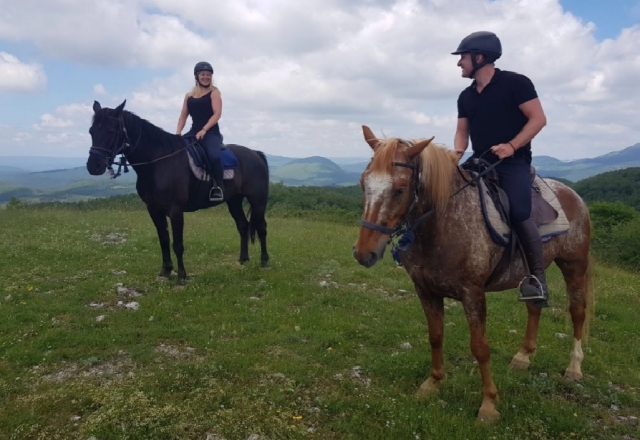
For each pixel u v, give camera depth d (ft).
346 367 16.89
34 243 32.96
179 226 25.94
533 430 13.10
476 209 13.14
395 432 12.75
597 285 33.14
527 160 14.29
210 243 36.88
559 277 34.37
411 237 12.15
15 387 14.52
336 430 12.84
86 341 18.10
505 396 14.96
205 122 27.71
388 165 11.57
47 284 24.57
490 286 14.34
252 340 18.70
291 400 14.15
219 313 21.86
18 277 25.46
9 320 19.67
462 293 13.08
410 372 16.35
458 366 17.31
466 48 13.99
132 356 17.17
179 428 12.14
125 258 31.01
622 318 24.71
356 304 24.07
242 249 31.40
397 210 11.61
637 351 19.85
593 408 14.88
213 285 26.12
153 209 26.00
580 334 16.92
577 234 16.25
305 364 16.70
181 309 22.24
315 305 23.58
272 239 41.32
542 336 20.81
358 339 19.66
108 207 66.59
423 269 13.19
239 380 15.24
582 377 16.72
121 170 24.59
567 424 13.46
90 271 27.55
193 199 26.91
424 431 12.93
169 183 25.25
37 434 12.07
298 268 30.71
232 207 31.12
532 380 16.25
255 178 29.96
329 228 52.60
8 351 16.92
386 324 21.50
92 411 13.14
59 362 16.57
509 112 13.97
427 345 19.08
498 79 14.08
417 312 23.32
